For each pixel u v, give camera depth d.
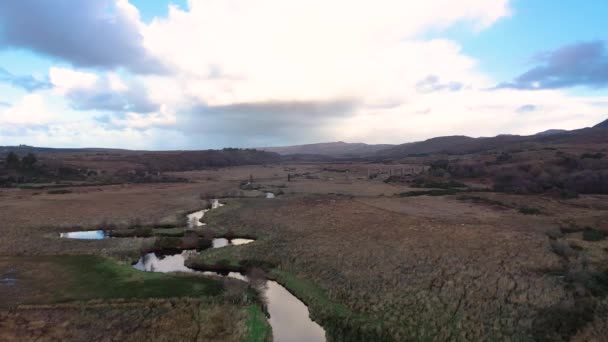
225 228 62.78
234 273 42.94
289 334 29.25
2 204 81.25
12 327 28.58
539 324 27.03
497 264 38.06
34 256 46.72
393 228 54.00
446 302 31.17
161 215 73.00
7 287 36.75
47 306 32.34
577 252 40.34
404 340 27.16
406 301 32.03
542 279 33.81
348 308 32.59
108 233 59.84
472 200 78.62
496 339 26.19
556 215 61.56
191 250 51.75
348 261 42.16
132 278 39.22
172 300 33.66
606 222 53.78
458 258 40.34
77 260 45.06
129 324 29.41
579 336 25.41
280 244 50.81
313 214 67.94
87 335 27.67
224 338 27.69
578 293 30.58
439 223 55.12
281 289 38.34
